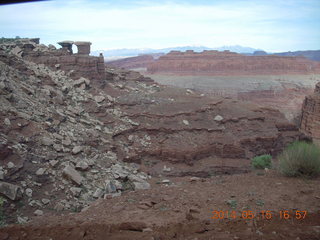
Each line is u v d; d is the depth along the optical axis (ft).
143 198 35.19
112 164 87.56
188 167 110.63
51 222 28.19
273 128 144.25
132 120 126.11
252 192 34.06
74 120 101.35
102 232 22.21
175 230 22.31
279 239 19.97
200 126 130.41
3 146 64.13
